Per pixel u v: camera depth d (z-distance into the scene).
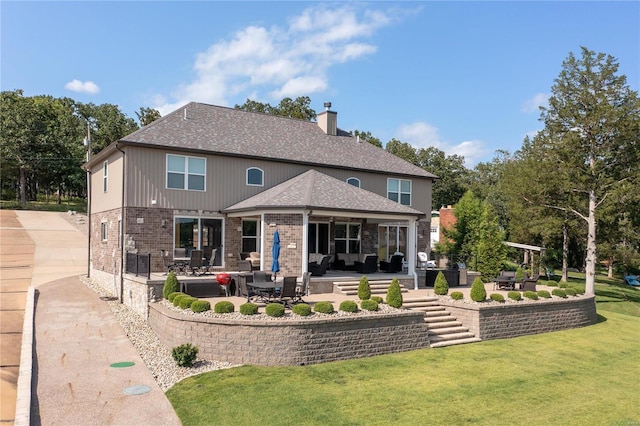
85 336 14.92
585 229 34.94
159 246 20.67
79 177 60.94
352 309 14.17
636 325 21.70
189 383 11.11
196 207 21.70
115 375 11.65
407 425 9.14
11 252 31.81
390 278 21.16
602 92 30.02
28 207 54.47
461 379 12.13
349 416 9.44
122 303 19.50
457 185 62.62
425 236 30.53
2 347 14.38
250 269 20.08
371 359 13.53
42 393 10.50
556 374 13.04
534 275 32.69
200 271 20.36
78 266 29.39
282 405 9.86
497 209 48.53
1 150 55.25
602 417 9.99
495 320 17.27
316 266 20.30
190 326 13.01
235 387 10.83
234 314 13.37
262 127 26.77
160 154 20.86
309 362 12.75
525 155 41.44
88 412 9.53
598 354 15.62
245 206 20.58
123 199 19.94
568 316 20.03
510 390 11.47
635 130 29.16
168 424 9.05
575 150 30.88
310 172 23.89
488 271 28.70
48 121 63.47
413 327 14.88
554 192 33.03
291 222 19.47
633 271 50.81
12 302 19.80
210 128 23.94
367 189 27.73
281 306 13.35
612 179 29.97
